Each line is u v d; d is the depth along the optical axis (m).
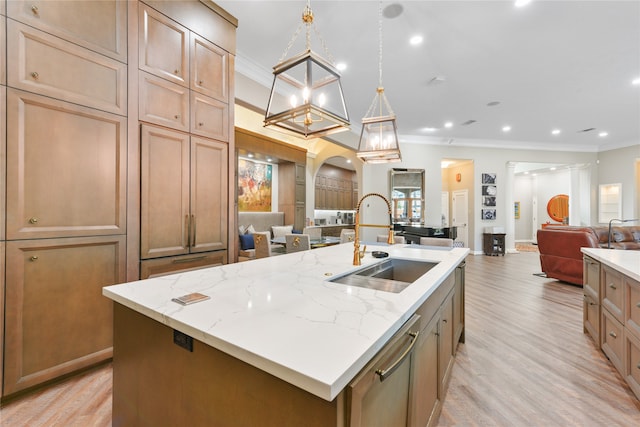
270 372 0.71
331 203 9.91
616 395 1.88
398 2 2.76
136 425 1.16
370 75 4.24
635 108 5.55
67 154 1.83
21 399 1.74
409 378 1.07
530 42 3.41
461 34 3.26
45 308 1.79
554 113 5.85
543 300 3.92
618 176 8.27
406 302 1.14
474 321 3.15
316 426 0.68
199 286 1.36
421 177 7.92
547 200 11.56
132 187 2.12
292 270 1.72
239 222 6.55
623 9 2.84
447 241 3.14
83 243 1.92
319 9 2.86
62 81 1.81
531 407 1.77
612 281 2.17
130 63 2.10
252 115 6.34
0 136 1.60
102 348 2.04
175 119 2.37
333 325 0.91
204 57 2.58
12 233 1.65
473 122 6.51
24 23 1.67
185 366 0.97
